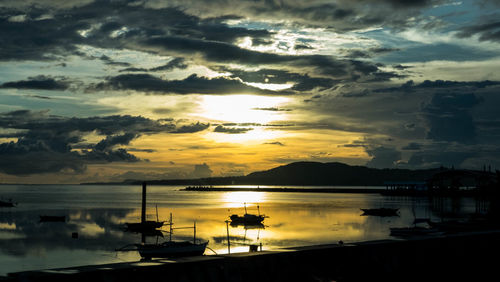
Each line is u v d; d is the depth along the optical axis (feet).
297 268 135.33
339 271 142.00
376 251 151.74
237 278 123.54
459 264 166.91
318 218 410.72
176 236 281.74
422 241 162.71
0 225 354.13
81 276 107.24
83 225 357.41
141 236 287.69
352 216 434.71
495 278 149.79
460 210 513.04
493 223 299.38
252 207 588.91
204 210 536.83
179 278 117.91
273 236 271.49
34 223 371.97
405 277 150.20
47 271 108.47
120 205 641.81
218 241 249.75
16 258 199.93
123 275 111.86
